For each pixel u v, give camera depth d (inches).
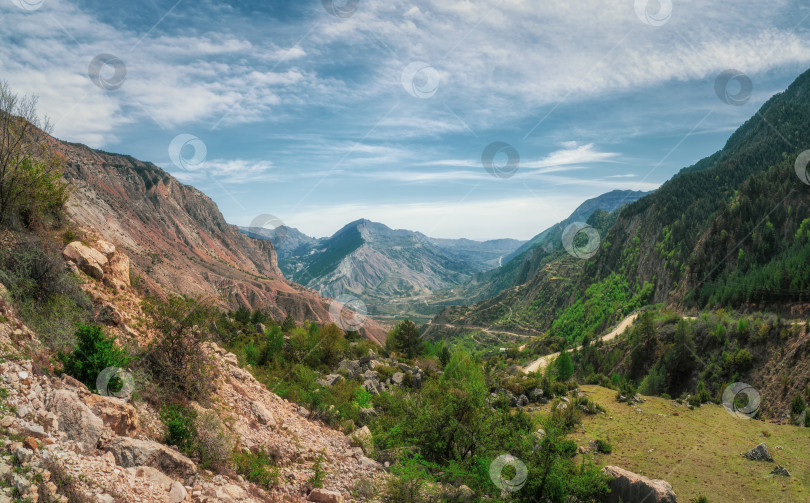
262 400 778.2
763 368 3152.1
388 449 800.9
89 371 455.8
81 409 374.9
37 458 299.6
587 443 1101.1
